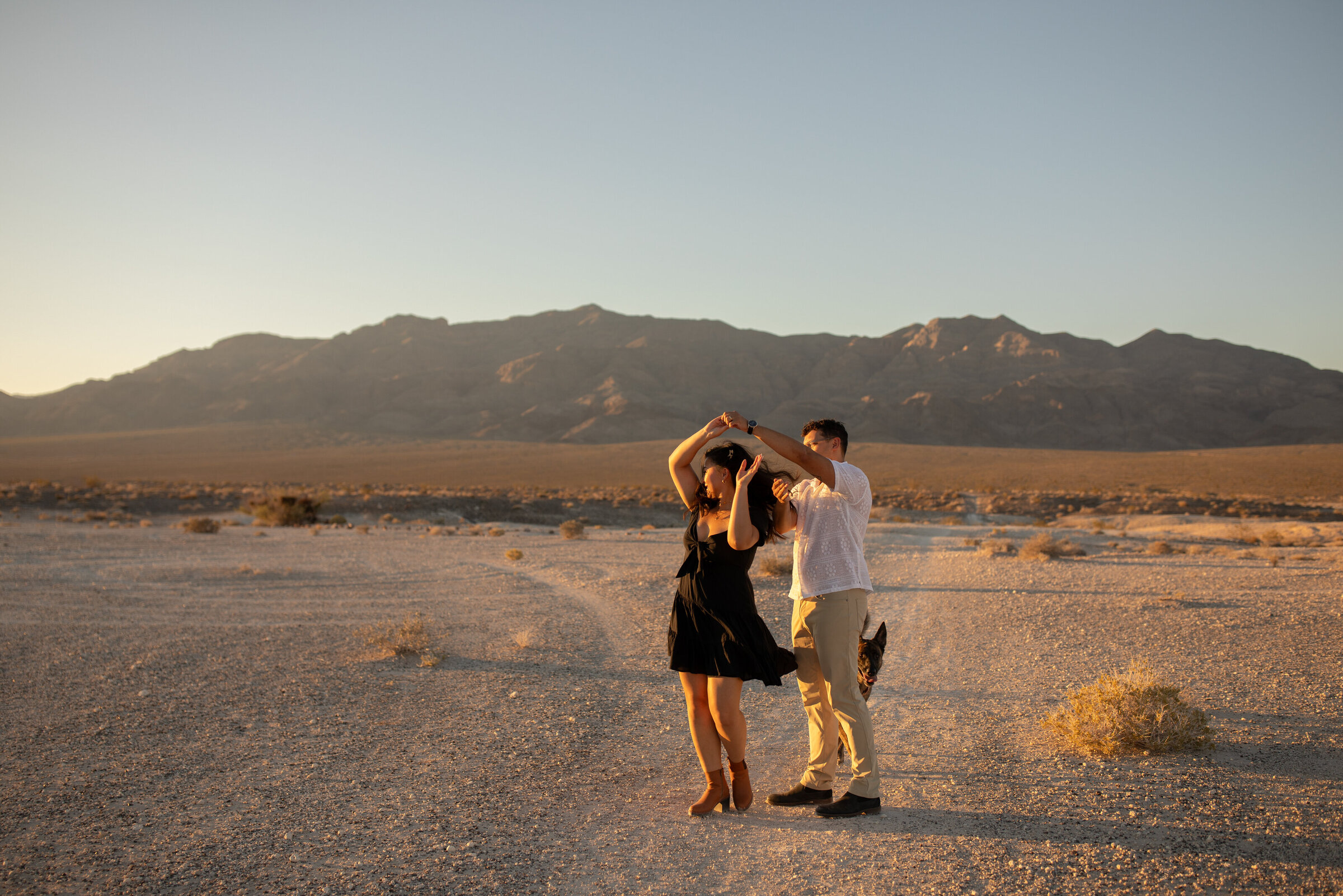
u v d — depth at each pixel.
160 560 20.08
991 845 3.64
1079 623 9.42
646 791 4.51
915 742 5.27
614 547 25.27
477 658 8.45
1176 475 89.50
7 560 19.19
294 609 12.19
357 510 48.62
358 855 3.73
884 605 11.20
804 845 3.71
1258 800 4.04
